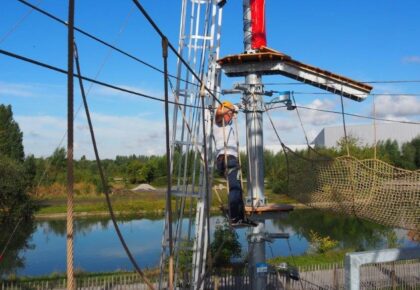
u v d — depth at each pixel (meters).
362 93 10.34
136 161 84.12
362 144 55.38
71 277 3.36
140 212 53.41
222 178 9.81
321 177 9.77
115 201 57.44
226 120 8.20
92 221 47.44
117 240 36.06
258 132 10.16
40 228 42.19
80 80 3.91
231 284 15.57
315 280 16.97
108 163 89.50
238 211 8.28
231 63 9.91
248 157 10.25
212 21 9.70
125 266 26.86
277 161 39.88
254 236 10.30
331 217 42.88
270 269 14.98
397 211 8.81
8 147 60.88
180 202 10.59
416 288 16.56
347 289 9.32
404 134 62.88
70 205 3.32
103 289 16.17
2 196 40.97
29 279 18.50
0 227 41.03
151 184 77.81
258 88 10.02
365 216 9.41
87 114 3.99
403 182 8.64
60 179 60.28
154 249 32.44
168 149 4.09
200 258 9.45
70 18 3.15
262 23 10.28
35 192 45.75
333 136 71.00
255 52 10.11
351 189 9.23
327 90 10.40
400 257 9.58
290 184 11.14
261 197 10.24
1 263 27.80
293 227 38.41
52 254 30.66
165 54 3.92
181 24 9.64
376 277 17.55
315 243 26.20
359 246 28.06
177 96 9.38
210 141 8.72
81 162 81.38
